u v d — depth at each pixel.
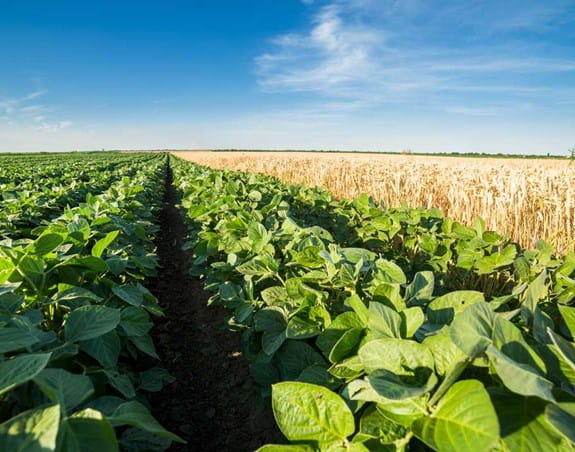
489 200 7.75
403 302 1.78
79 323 1.83
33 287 2.27
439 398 1.14
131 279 3.86
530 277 2.68
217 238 4.44
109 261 2.96
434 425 1.07
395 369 1.30
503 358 1.02
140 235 4.83
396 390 1.10
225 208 5.60
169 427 3.20
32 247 2.23
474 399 1.04
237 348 4.27
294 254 2.88
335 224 6.02
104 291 2.81
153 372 2.51
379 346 1.34
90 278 2.74
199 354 4.34
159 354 4.28
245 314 2.73
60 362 1.74
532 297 1.48
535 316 1.35
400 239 5.59
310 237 3.01
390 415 1.20
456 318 1.21
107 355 1.92
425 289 2.01
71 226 3.26
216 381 3.83
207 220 6.05
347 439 1.38
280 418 1.32
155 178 16.61
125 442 1.76
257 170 26.58
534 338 1.40
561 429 0.92
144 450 1.76
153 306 2.85
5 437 0.90
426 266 4.08
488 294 4.29
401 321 1.54
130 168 22.58
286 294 2.57
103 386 1.89
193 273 4.48
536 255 2.98
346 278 2.28
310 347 2.10
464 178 9.87
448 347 1.30
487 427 0.98
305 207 7.76
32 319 1.94
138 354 3.45
